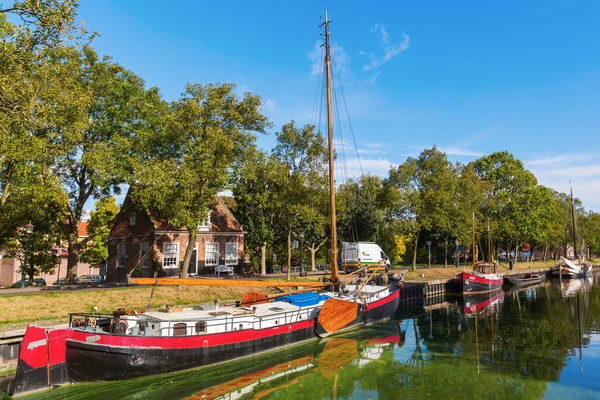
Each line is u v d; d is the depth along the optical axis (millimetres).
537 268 63781
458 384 13211
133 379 12484
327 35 23312
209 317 14742
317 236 42625
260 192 34688
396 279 30078
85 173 27703
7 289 21844
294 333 17203
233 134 24141
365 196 48656
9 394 11430
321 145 31984
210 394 12141
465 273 36906
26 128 15031
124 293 20734
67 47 15469
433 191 42250
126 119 26047
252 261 41719
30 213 23891
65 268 49781
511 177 61969
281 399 11891
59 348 11906
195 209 23297
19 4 11359
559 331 21781
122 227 35219
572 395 12148
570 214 83750
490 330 22156
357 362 15719
